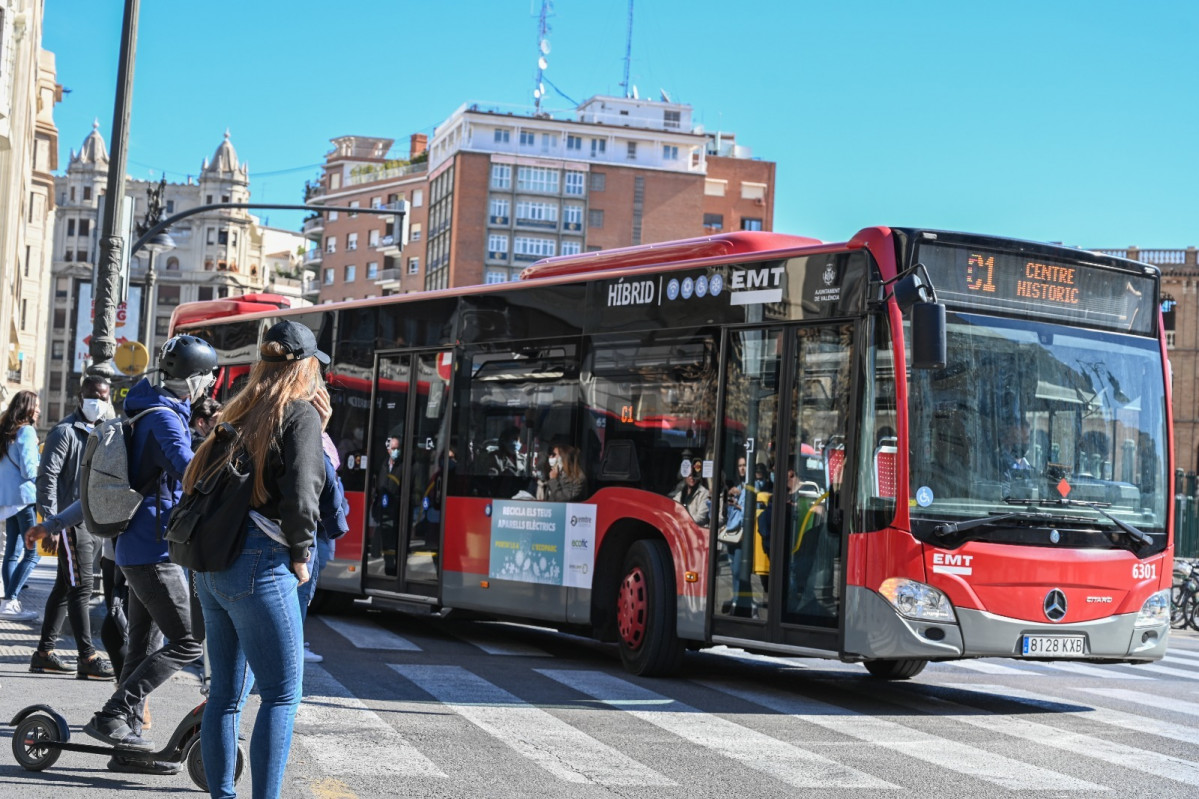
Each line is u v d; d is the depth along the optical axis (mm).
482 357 13523
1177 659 15586
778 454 10375
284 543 4930
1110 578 10047
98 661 9352
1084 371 10328
